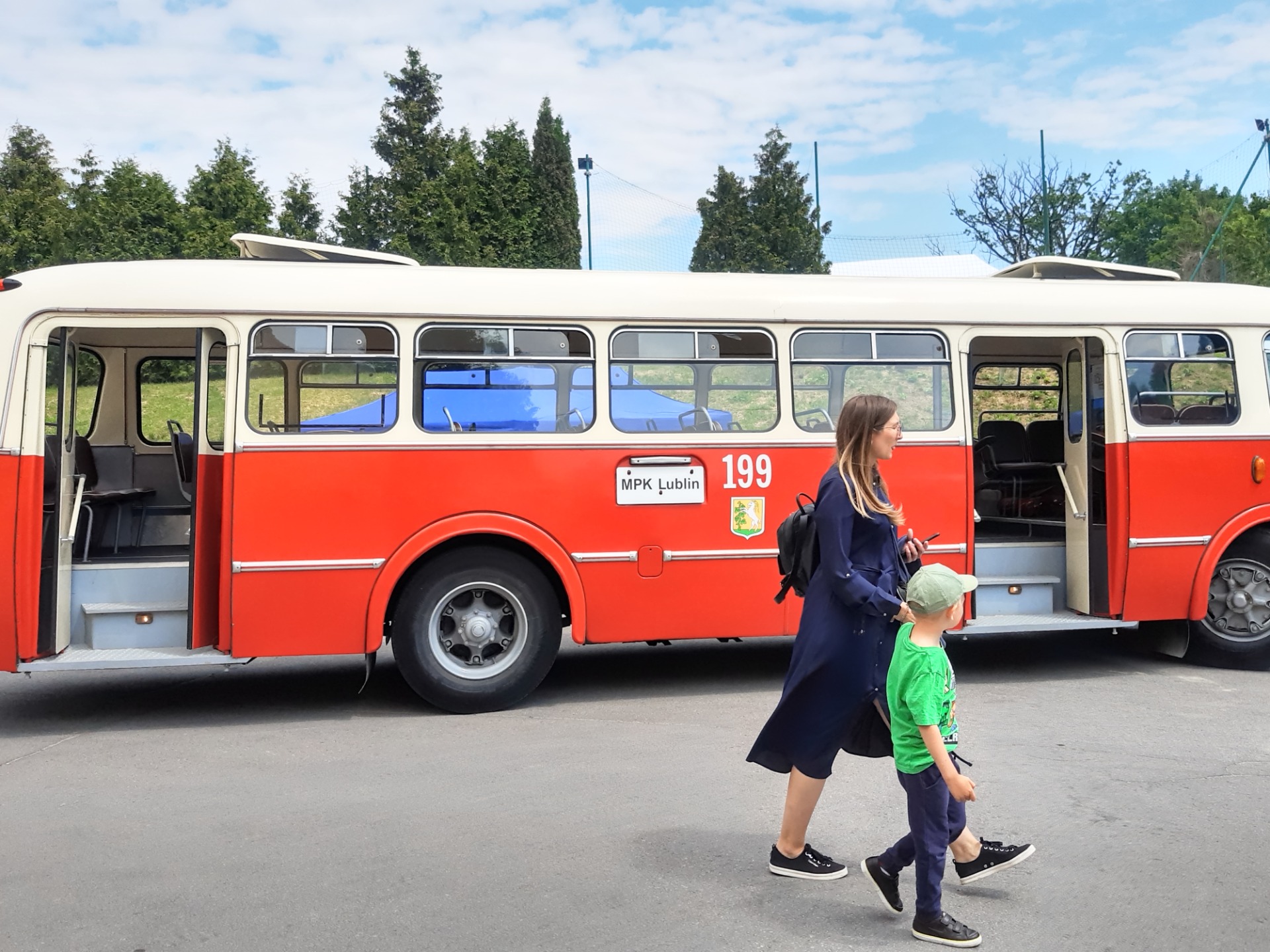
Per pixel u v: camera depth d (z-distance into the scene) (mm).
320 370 6875
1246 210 38281
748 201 26891
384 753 6000
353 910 3904
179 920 3830
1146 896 4004
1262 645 8102
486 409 7066
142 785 5449
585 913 3863
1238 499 8023
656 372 7297
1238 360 8156
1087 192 36438
